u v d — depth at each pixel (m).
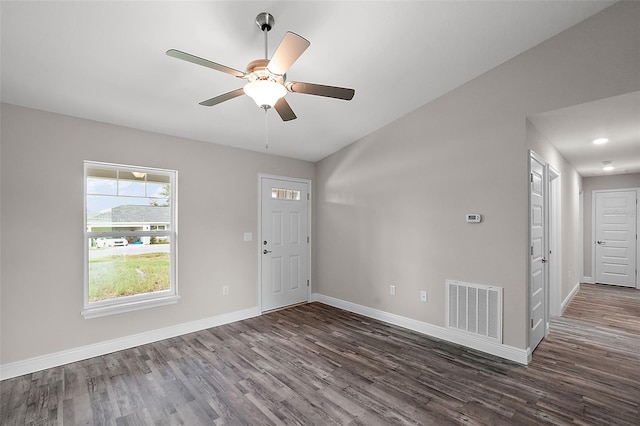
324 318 4.21
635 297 5.11
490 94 3.05
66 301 2.94
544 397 2.32
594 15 2.46
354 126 3.99
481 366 2.81
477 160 3.15
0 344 2.63
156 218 3.54
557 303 4.16
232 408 2.22
